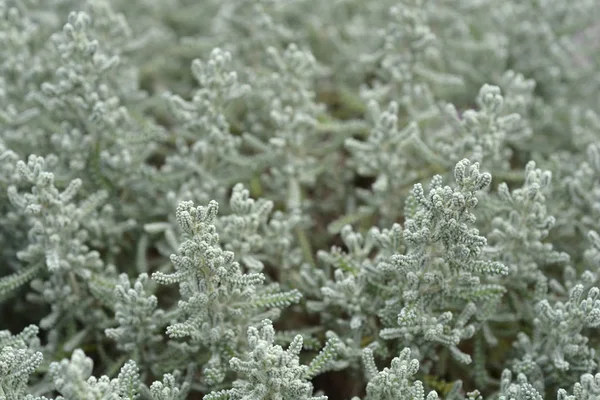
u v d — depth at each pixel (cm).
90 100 50
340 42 58
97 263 48
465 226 44
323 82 57
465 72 57
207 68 50
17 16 53
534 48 57
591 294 45
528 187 47
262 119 54
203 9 60
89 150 50
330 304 47
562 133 55
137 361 47
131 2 59
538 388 46
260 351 43
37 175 47
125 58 55
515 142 54
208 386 46
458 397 46
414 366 44
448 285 45
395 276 46
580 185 49
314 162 53
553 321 45
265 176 52
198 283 45
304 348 48
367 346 46
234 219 47
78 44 50
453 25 58
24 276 48
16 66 52
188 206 44
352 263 48
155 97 55
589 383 44
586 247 49
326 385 50
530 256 47
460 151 50
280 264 49
